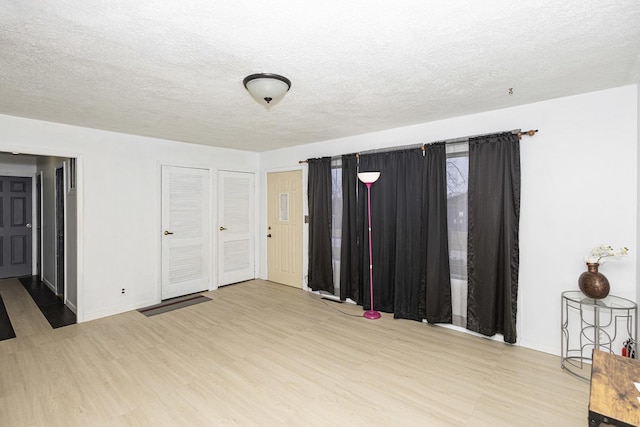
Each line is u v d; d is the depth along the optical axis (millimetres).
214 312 3943
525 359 2723
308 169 4723
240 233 5367
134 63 2025
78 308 3617
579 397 2189
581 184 2662
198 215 4773
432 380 2410
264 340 3131
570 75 2271
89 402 2143
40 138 3354
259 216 5621
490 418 1983
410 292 3623
